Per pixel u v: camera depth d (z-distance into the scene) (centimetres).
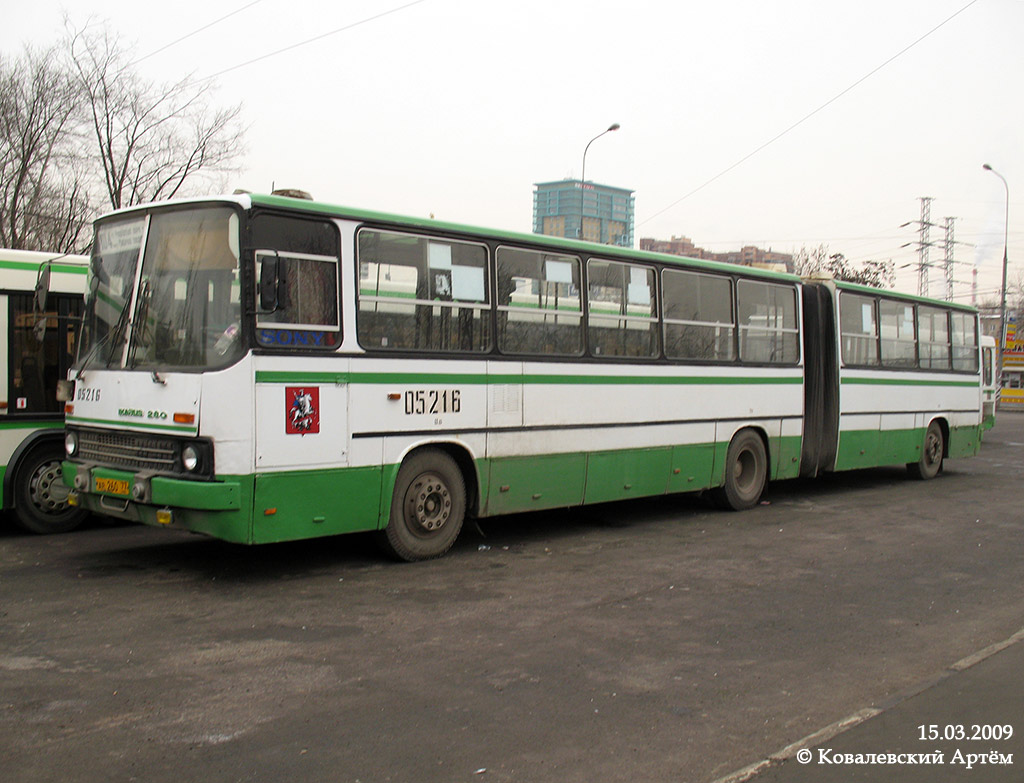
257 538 726
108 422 795
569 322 994
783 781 418
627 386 1054
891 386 1490
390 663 572
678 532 1060
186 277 761
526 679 548
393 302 827
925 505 1304
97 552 884
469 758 436
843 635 655
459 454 899
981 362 1775
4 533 980
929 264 5744
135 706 492
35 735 452
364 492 803
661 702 516
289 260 750
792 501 1333
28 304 959
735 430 1203
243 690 520
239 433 715
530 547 955
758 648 620
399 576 807
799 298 1305
